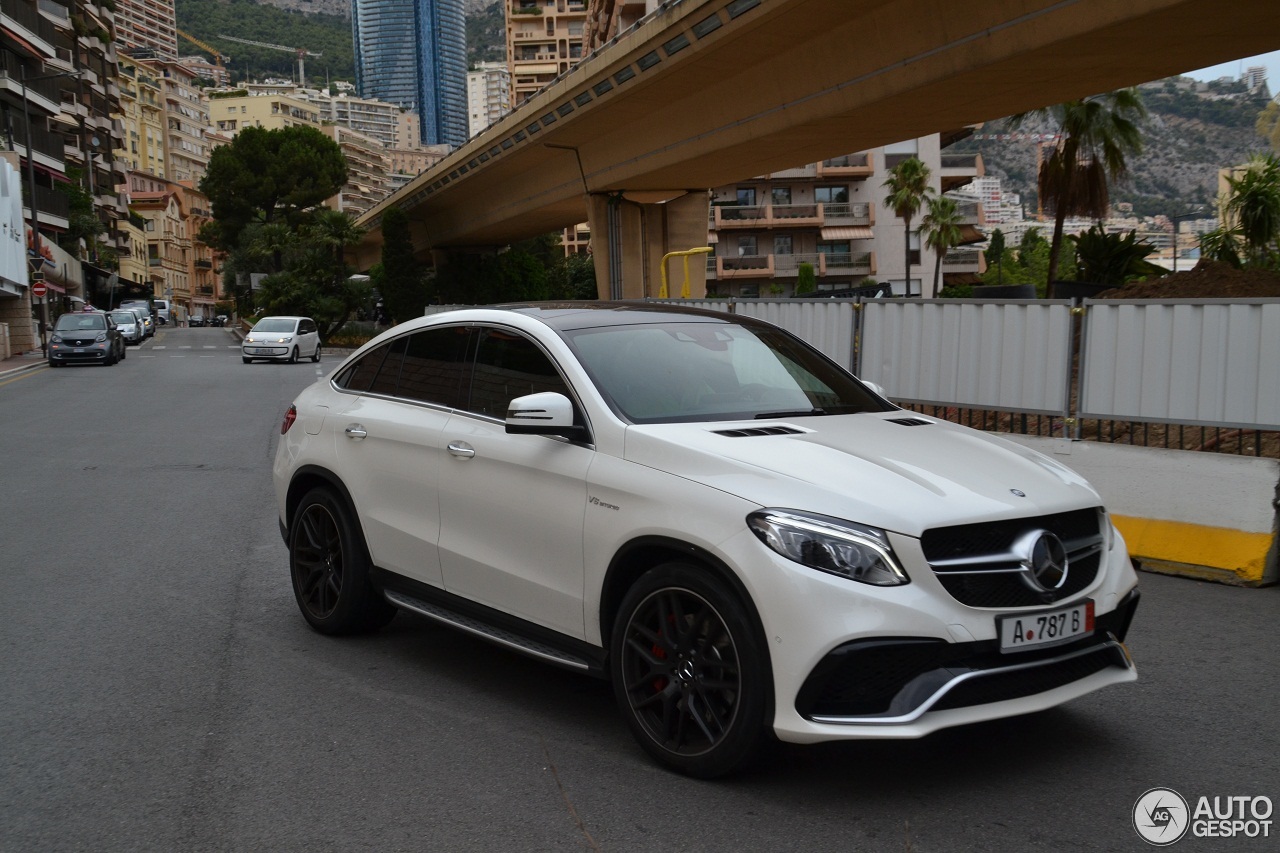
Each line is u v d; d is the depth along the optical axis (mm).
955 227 64688
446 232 63969
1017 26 19109
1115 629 3957
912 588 3424
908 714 3381
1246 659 5270
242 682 4988
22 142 53062
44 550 7871
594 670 4172
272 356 35469
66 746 4223
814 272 75125
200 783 3865
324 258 61781
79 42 76312
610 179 38844
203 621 6035
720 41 25266
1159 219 173125
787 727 3449
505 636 4586
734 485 3705
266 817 3586
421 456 5000
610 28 72750
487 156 45281
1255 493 6867
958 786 3781
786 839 3377
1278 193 20984
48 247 50375
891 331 9617
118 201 90375
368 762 4043
